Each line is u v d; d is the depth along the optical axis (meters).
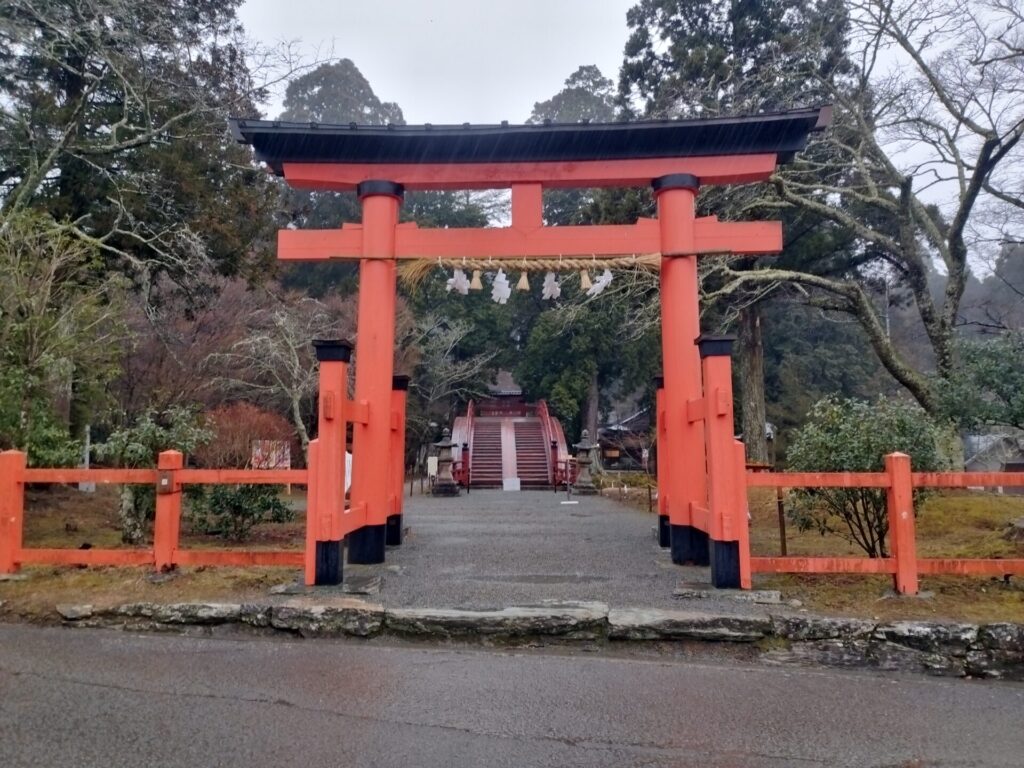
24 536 8.25
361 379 6.75
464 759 3.11
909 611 4.78
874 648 4.48
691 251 6.76
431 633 4.82
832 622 4.58
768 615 4.68
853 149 14.09
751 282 15.66
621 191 16.50
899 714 3.69
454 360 30.84
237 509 7.81
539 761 3.10
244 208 13.38
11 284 7.88
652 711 3.67
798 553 6.99
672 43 18.19
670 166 6.81
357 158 6.82
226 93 12.85
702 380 6.18
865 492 5.80
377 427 6.69
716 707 3.73
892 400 7.05
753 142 6.67
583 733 3.40
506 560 6.89
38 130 11.15
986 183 12.55
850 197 14.43
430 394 28.73
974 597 5.07
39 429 7.96
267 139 6.69
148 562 5.71
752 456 18.64
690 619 4.68
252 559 5.63
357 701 3.77
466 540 8.45
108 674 4.18
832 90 13.20
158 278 13.89
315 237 6.88
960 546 6.96
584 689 3.96
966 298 29.45
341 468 5.64
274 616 4.96
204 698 3.81
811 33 14.23
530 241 6.91
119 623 5.10
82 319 8.80
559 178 6.89
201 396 16.53
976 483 5.07
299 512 11.09
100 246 9.91
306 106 32.16
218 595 5.32
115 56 11.07
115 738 3.30
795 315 30.42
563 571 6.30
